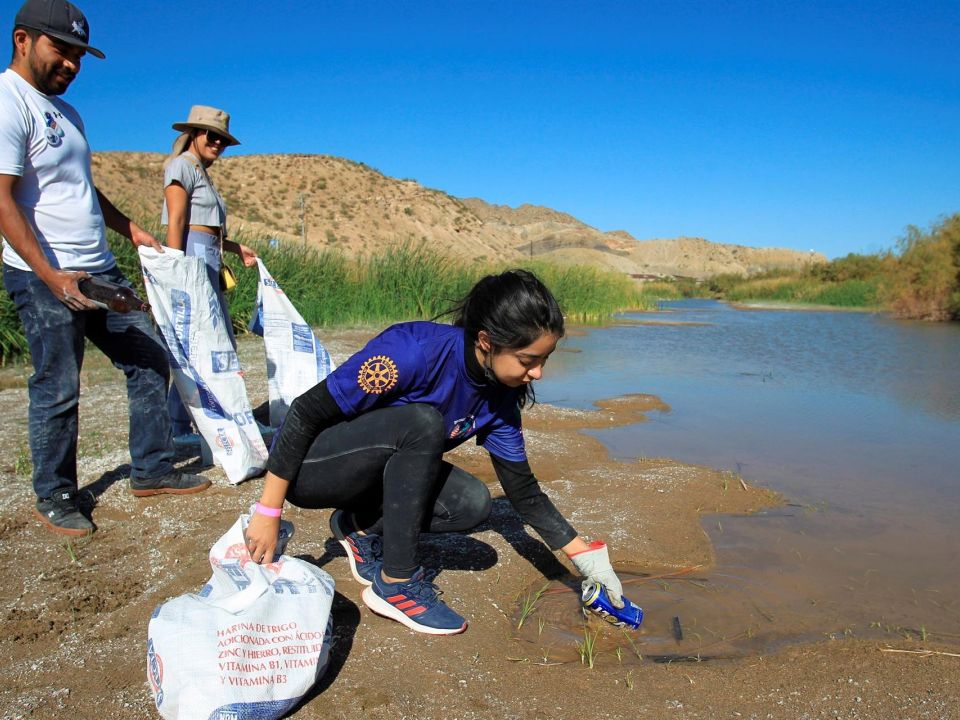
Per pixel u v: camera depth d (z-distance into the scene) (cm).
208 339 354
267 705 174
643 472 397
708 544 304
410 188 7231
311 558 273
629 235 18400
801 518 336
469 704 188
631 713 186
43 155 286
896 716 185
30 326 292
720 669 207
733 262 12731
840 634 231
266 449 371
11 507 324
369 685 194
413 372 205
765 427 520
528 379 201
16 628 226
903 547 302
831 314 2114
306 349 400
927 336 1266
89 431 450
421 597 224
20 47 279
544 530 236
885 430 511
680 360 912
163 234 998
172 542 289
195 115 388
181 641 172
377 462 215
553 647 224
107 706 186
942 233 1767
